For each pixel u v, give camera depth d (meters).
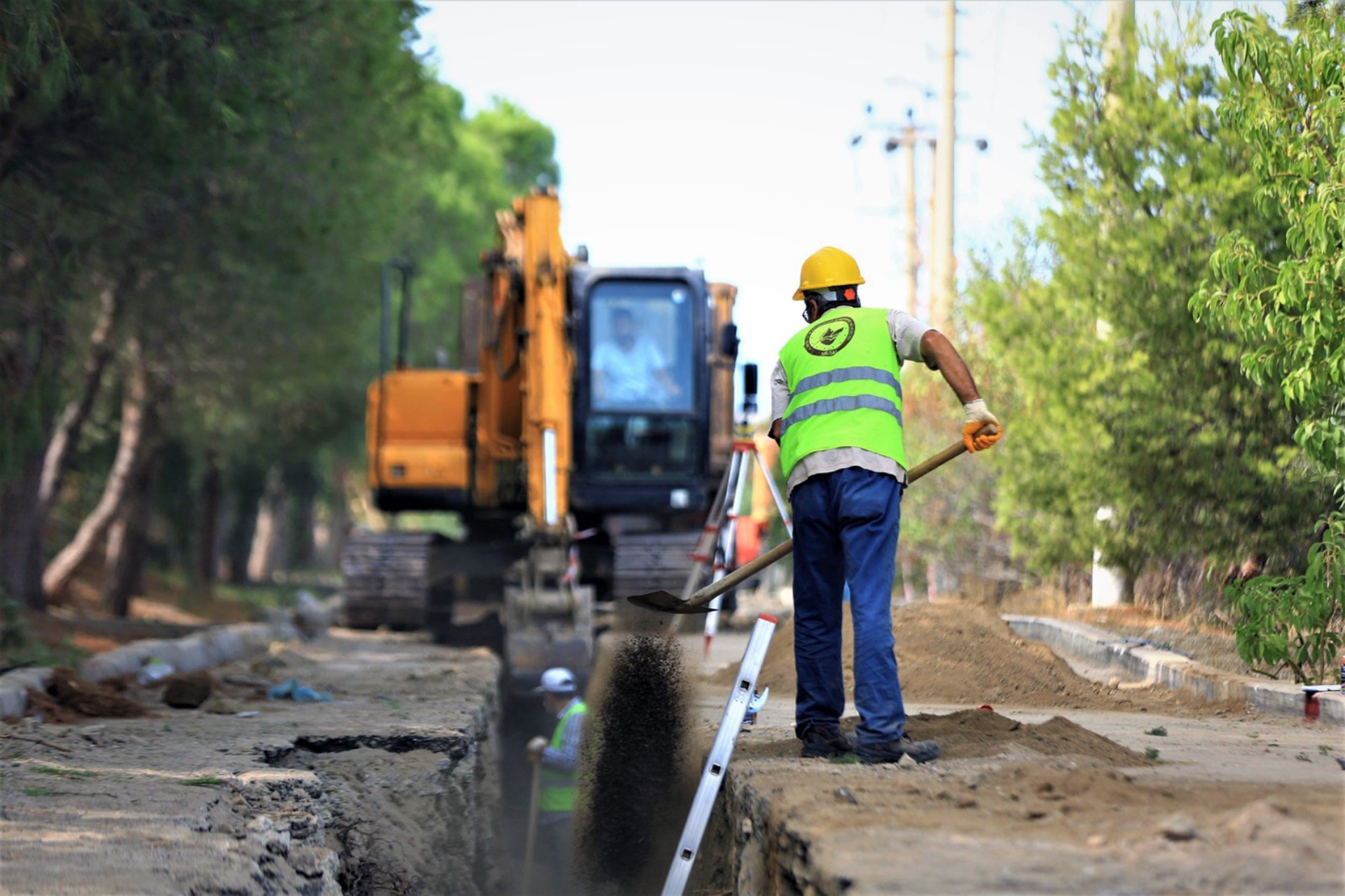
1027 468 42.84
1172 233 36.59
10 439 41.31
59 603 80.25
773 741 20.86
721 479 52.50
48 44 30.72
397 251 94.31
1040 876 10.68
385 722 27.75
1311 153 25.83
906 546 63.22
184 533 117.75
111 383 83.50
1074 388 38.91
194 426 89.25
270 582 150.50
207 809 17.28
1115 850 11.41
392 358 113.31
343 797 22.55
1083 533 41.31
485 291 54.06
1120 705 27.58
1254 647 26.08
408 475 53.38
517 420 52.97
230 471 120.00
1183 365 36.69
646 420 49.41
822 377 19.22
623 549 48.31
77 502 107.44
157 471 86.38
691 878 19.75
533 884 30.38
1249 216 34.94
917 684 28.41
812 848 12.09
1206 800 13.67
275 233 50.16
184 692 30.59
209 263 54.81
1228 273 27.30
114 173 39.84
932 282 85.44
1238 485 35.25
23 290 40.66
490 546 54.00
